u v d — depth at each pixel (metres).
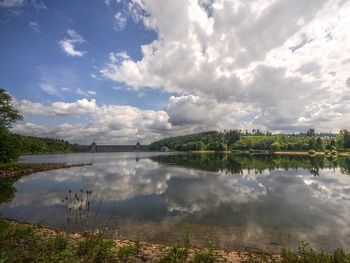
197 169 55.75
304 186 31.14
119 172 51.25
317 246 12.15
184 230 14.48
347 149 135.88
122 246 9.85
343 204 21.66
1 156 50.25
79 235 11.91
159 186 32.03
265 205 21.33
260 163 70.88
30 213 18.08
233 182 34.97
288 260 8.45
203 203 22.16
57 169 58.56
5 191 28.55
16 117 56.47
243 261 9.05
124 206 20.89
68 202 22.27
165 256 8.42
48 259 7.32
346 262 7.91
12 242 9.25
